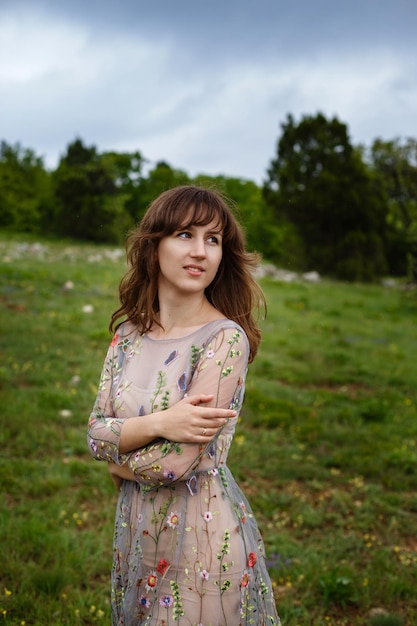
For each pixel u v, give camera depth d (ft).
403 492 18.25
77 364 29.30
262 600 6.97
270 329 42.91
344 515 16.46
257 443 21.39
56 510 15.19
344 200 93.30
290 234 98.12
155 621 6.45
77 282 54.44
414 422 25.27
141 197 175.83
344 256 94.22
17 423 20.45
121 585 6.88
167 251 6.80
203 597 6.42
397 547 14.51
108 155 161.68
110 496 16.39
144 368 6.95
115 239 140.46
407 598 12.42
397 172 128.77
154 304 7.32
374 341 42.45
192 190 6.86
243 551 6.67
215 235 6.88
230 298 7.47
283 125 100.42
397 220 134.62
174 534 6.50
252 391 26.96
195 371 6.63
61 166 152.05
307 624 11.39
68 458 18.67
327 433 22.66
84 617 11.06
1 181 164.35
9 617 10.91
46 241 123.95
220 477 6.75
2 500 15.42
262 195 102.06
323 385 31.09
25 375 26.37
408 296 67.15
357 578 12.85
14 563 12.23
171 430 6.30
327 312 53.21
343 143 98.84
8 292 46.01
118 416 6.94
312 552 13.98
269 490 17.83
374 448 21.49
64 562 12.57
